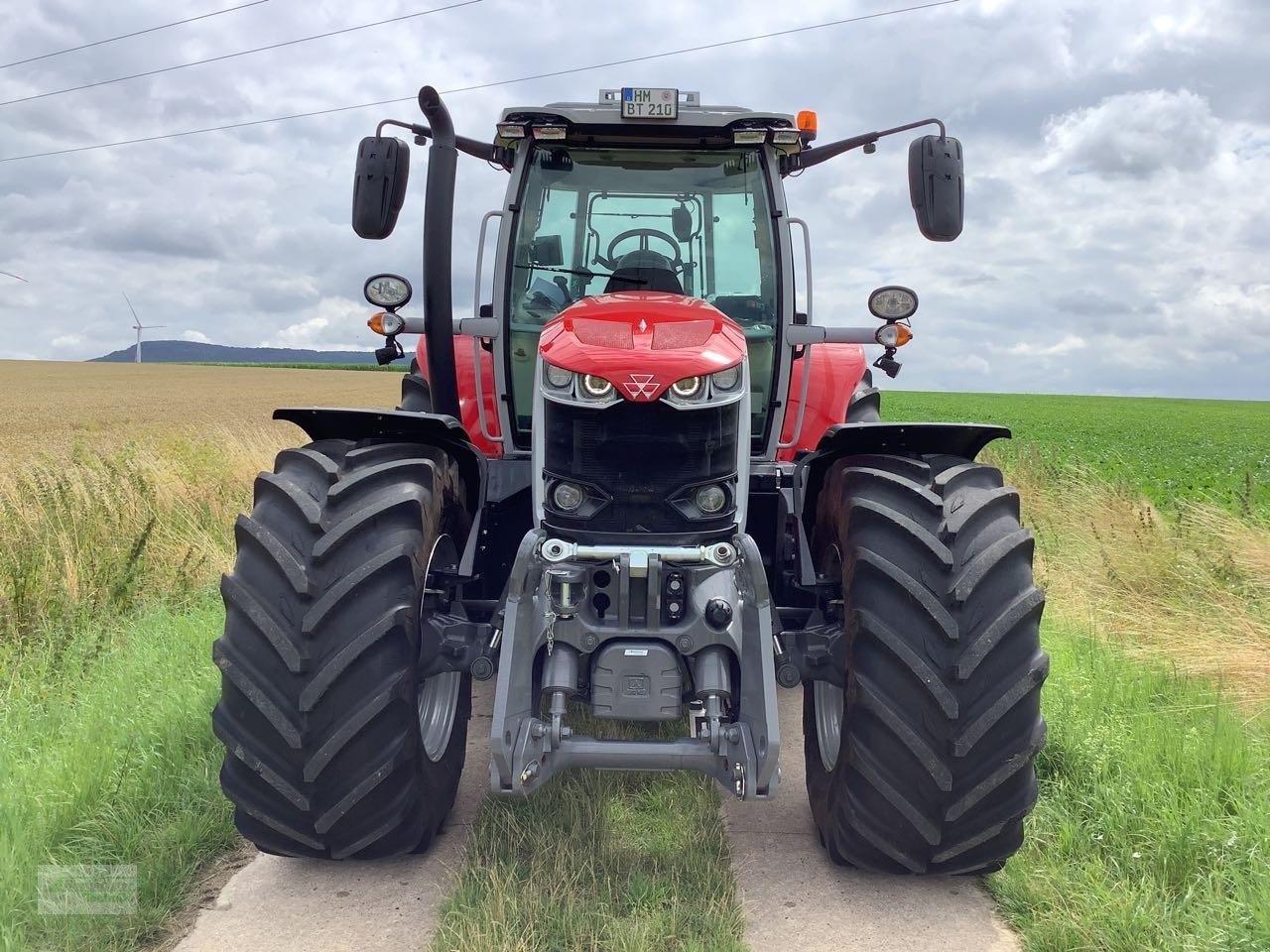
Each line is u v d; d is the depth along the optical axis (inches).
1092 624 206.7
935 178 135.1
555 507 114.1
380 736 103.7
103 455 373.1
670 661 106.8
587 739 106.5
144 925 99.3
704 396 111.6
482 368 171.2
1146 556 243.6
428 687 127.2
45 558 226.7
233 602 103.8
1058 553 270.2
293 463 115.3
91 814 120.6
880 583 105.7
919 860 106.1
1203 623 204.2
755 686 106.3
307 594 102.8
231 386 2100.1
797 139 143.9
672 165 150.8
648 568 106.7
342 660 101.2
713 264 151.2
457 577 120.3
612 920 99.7
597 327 119.1
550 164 150.3
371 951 96.6
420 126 141.1
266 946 97.6
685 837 119.2
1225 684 173.8
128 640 194.1
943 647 102.0
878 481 113.3
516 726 104.9
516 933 96.3
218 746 142.3
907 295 143.8
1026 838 118.3
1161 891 106.0
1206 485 403.5
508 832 118.0
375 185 134.4
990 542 106.1
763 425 151.5
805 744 127.0
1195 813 119.5
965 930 102.5
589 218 150.6
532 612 109.2
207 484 329.7
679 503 113.0
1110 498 300.0
